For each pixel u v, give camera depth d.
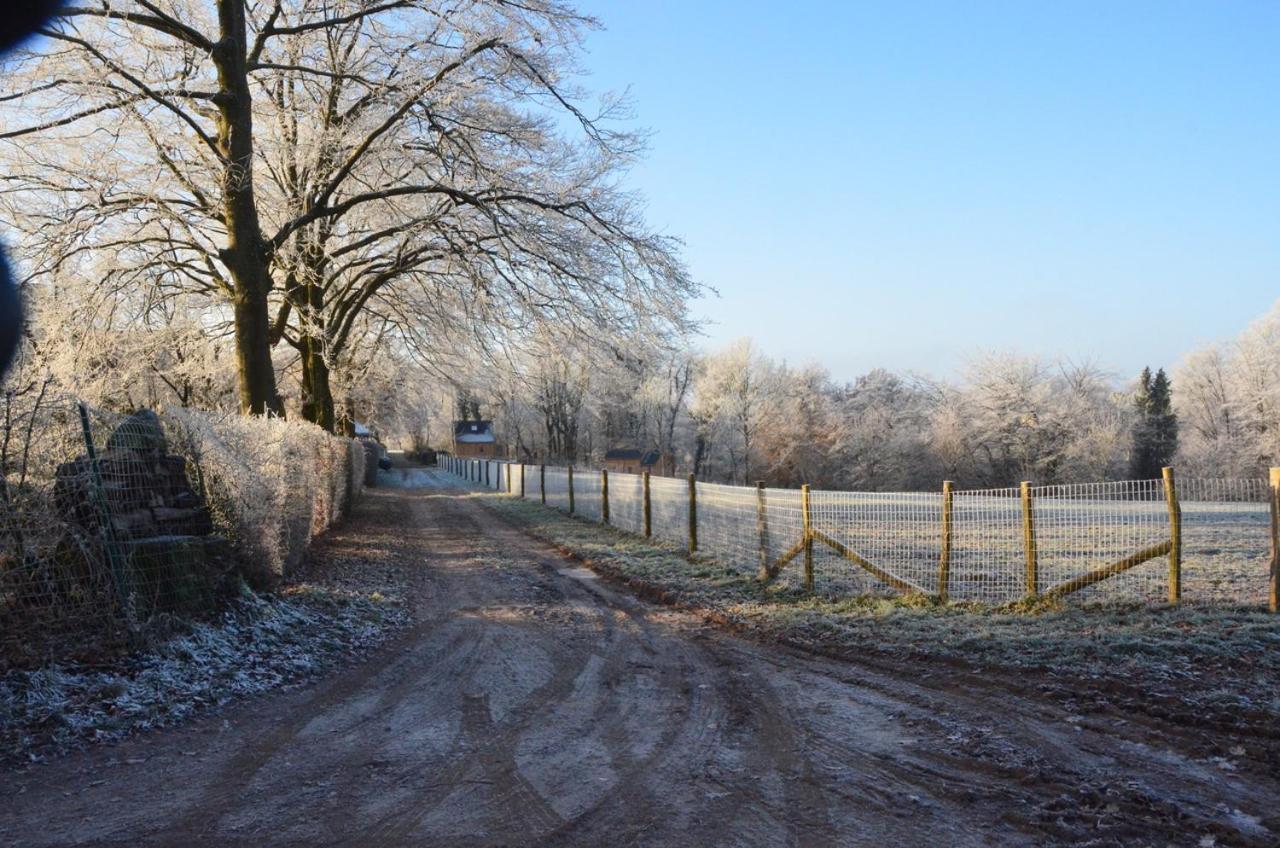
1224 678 5.86
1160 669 6.11
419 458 95.31
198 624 7.56
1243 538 13.20
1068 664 6.45
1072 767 4.66
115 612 6.89
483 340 20.64
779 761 5.01
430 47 16.34
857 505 12.45
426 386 29.95
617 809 4.35
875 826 4.09
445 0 16.17
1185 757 4.73
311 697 6.62
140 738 5.57
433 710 6.23
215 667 6.98
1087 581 8.39
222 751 5.33
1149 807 4.13
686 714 6.03
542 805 4.42
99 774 4.92
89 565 6.71
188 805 4.45
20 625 6.38
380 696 6.64
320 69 18.05
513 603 10.81
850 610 9.02
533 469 31.84
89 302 16.44
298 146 17.83
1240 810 4.05
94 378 15.44
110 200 15.40
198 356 22.03
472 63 16.14
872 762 4.94
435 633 9.07
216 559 8.46
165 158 15.65
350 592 10.78
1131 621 7.54
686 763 5.02
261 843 4.00
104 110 14.52
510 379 22.22
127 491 7.80
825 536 10.17
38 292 15.26
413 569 13.85
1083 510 10.15
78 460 6.98
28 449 6.50
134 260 17.23
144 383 20.42
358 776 4.88
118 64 14.25
